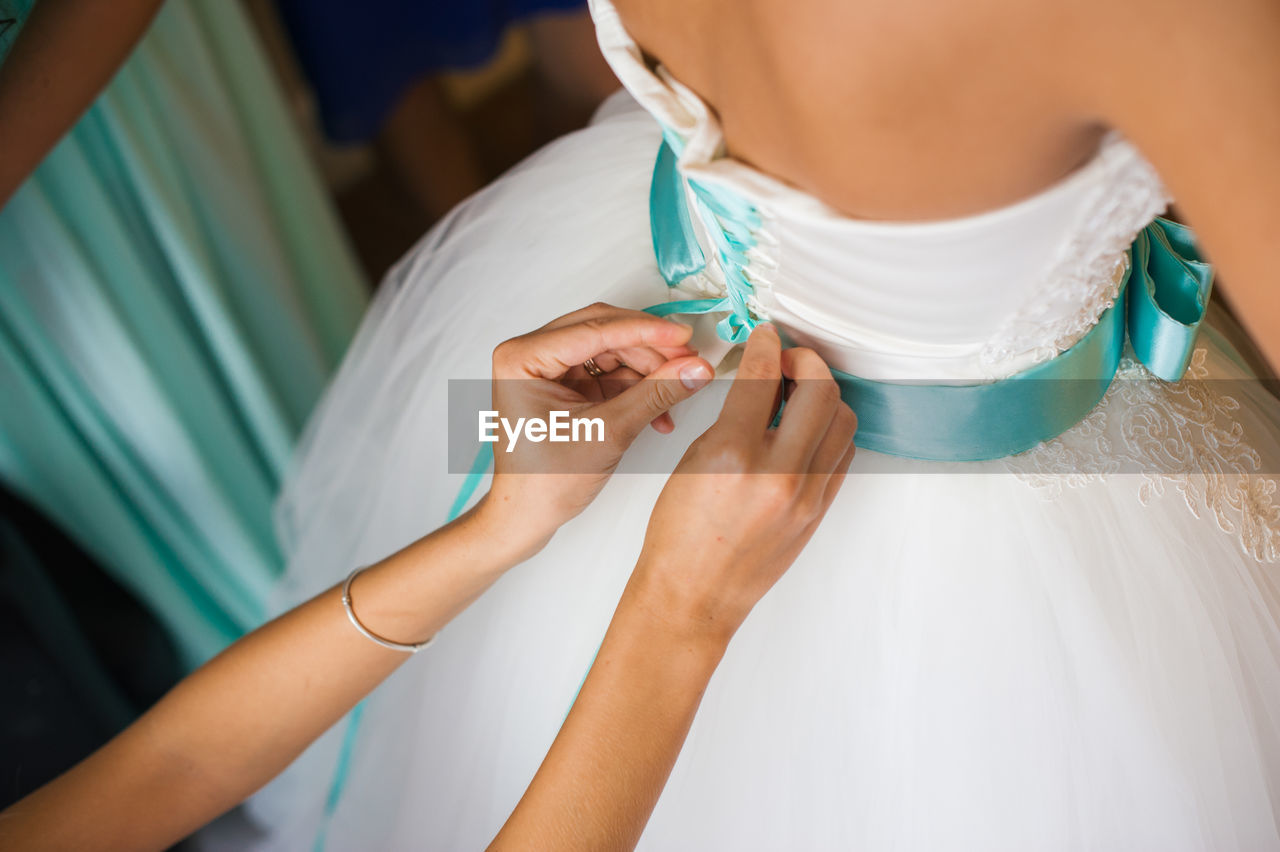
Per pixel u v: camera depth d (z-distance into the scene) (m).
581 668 0.69
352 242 1.96
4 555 1.07
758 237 0.50
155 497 1.19
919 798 0.59
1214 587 0.59
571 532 0.71
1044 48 0.33
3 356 0.99
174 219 1.12
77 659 1.13
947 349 0.53
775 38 0.39
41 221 0.96
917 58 0.35
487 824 0.73
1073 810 0.56
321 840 0.89
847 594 0.62
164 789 0.68
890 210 0.43
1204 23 0.30
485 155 2.04
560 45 1.78
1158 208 0.44
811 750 0.61
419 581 0.65
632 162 0.80
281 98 1.38
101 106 1.01
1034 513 0.60
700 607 0.51
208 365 1.26
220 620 1.34
